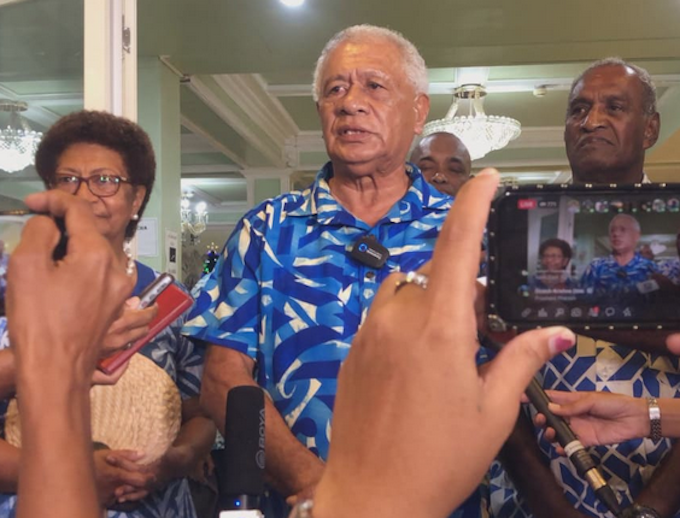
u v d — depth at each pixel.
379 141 1.31
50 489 0.38
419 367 0.35
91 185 1.35
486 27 3.73
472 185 0.36
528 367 0.37
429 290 0.36
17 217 0.60
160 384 1.30
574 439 0.85
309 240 1.33
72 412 0.39
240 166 7.94
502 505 1.32
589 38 3.92
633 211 0.61
